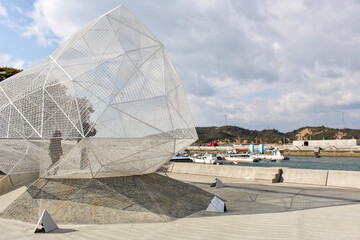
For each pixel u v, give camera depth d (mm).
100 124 11828
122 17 14688
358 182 17359
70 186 12445
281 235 8062
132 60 13766
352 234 7855
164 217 10570
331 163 82750
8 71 35750
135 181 13500
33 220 10547
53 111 11922
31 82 13156
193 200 13094
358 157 103875
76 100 11789
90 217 10555
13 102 12617
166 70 14953
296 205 12539
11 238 8562
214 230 8836
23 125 12047
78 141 11570
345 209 11359
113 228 9461
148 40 15133
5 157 13492
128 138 11859
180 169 27625
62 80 12430
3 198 15586
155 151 13430
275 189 17250
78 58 13414
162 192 13086
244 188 17766
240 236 8102
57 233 8992
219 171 24500
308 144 129875
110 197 11727
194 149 168125
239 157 96500
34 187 12523
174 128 13969
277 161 93875
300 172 20156
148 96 13477
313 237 7746
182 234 8516
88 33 13664
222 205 11797
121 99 12594
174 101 14938
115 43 13734
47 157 12469
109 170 13211
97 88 12391
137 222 10289
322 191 16344
